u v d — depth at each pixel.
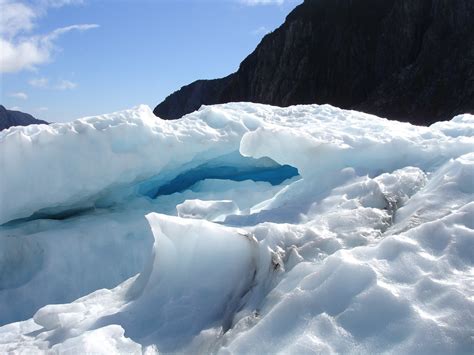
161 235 3.53
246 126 8.15
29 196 6.05
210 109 8.51
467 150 4.16
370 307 2.31
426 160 4.33
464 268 2.39
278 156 5.05
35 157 6.03
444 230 2.68
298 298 2.56
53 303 5.71
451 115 27.09
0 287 5.90
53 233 6.31
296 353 2.19
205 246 3.34
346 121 7.82
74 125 6.47
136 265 6.39
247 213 4.54
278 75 40.84
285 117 8.85
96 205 7.55
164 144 6.89
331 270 2.65
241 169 8.80
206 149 7.41
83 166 6.29
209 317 2.94
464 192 3.27
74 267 6.11
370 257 2.67
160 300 3.24
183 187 8.82
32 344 3.09
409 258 2.54
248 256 3.20
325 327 2.30
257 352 2.35
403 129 5.87
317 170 4.83
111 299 3.63
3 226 6.64
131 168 6.67
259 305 2.82
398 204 3.58
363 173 4.38
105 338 2.78
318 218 3.62
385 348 2.06
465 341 1.94
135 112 7.14
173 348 2.73
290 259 3.11
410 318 2.15
